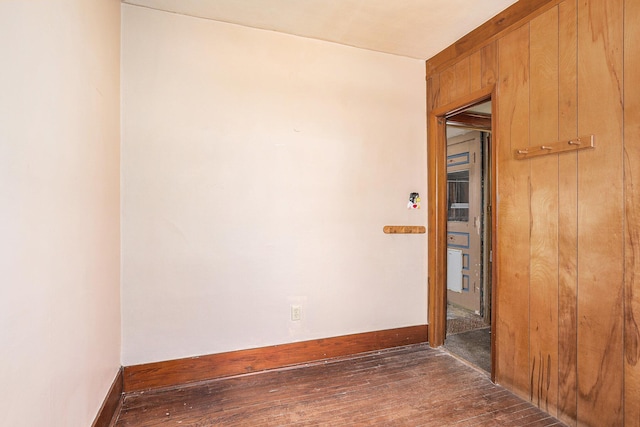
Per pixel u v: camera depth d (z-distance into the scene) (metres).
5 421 0.86
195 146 2.24
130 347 2.10
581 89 1.72
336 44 2.62
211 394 2.08
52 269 1.13
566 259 1.81
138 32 2.12
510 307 2.14
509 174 2.14
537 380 1.96
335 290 2.62
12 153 0.90
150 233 2.14
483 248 3.63
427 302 2.92
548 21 1.89
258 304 2.39
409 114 2.88
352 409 1.92
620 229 1.57
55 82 1.16
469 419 1.84
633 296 1.53
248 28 2.37
